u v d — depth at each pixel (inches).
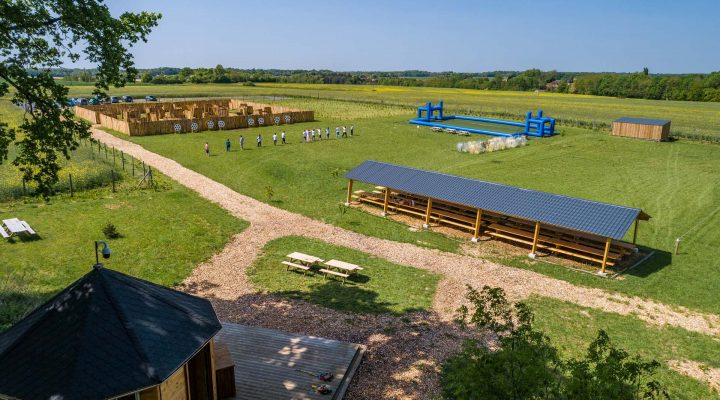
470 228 1135.6
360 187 1510.8
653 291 862.5
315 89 6348.4
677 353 661.9
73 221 1045.8
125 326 414.0
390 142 2251.5
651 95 5816.9
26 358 393.1
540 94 6412.4
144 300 453.1
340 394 524.4
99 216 1090.1
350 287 831.7
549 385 429.4
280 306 745.0
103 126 2422.5
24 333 415.5
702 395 565.6
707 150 2119.8
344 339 650.8
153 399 402.9
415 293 818.8
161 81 7194.9
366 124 2773.1
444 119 3112.7
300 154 1913.1
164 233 1031.0
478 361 418.3
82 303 424.5
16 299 684.1
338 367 571.2
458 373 427.8
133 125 2165.4
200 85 6865.2
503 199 1072.2
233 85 6934.1
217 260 932.0
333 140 2242.9
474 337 668.1
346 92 5812.0
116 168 1529.3
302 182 1544.0
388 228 1175.0
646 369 402.3
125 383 378.0
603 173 1700.3
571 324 735.1
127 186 1353.3
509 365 407.5
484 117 3427.7
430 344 644.1
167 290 502.9
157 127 2239.2
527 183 1563.7
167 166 1646.2
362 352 611.5
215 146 2009.1
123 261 879.7
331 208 1306.6
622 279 911.0
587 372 410.9
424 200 1312.7
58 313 425.4
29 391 368.5
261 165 1700.3
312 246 1033.5
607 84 6314.0
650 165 1827.0
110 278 453.1
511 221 1145.4
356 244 1060.5
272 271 891.4
